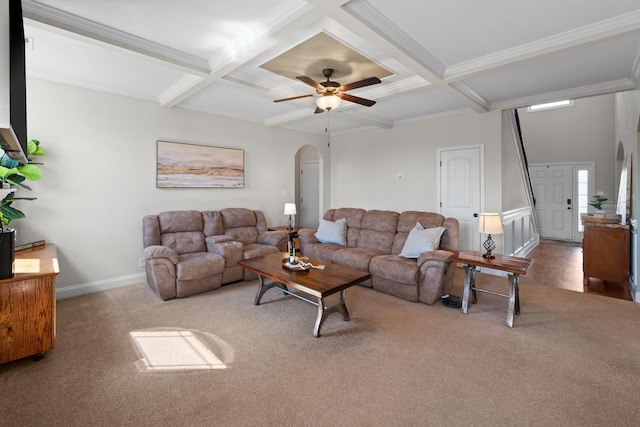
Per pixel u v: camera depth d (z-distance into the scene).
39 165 3.47
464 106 4.83
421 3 2.24
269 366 2.25
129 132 4.09
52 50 2.91
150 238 3.99
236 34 2.64
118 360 2.33
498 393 1.94
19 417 1.75
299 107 4.84
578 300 3.57
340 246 4.64
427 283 3.41
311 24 2.52
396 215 4.49
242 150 5.29
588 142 7.55
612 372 2.16
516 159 5.64
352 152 6.59
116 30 2.56
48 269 2.39
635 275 3.65
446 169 5.22
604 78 3.64
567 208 7.84
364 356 2.38
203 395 1.94
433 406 1.83
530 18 2.45
